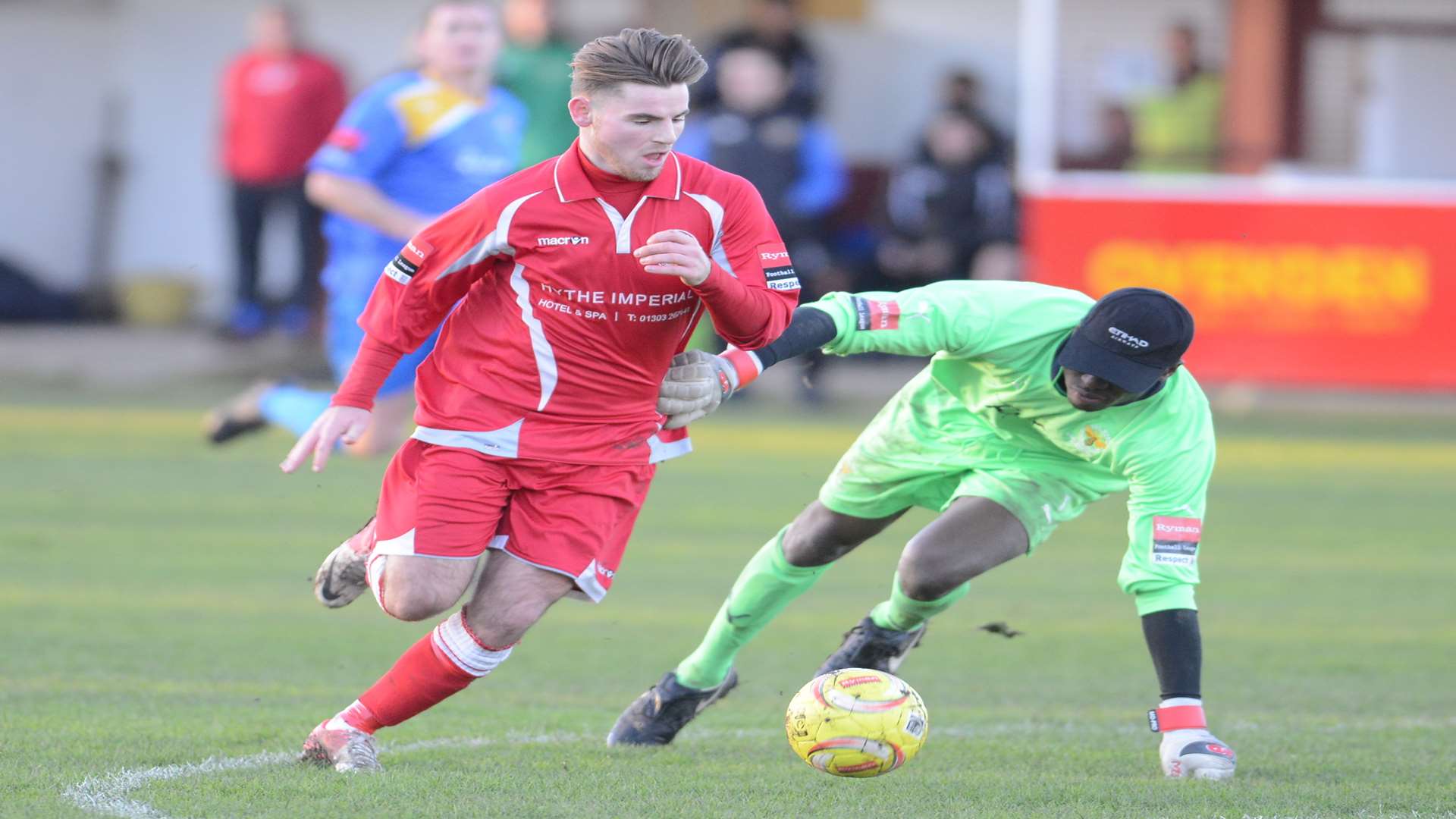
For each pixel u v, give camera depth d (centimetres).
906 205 5325
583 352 1521
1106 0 5006
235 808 1408
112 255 7031
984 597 2831
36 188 6988
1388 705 2072
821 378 5153
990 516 1662
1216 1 4991
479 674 1540
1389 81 4981
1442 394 5725
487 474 1527
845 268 5828
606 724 1886
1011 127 6762
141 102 6994
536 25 4078
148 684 2009
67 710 1841
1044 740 1845
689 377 1571
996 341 1616
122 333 6494
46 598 2536
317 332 6000
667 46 1440
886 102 6800
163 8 6944
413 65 3052
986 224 5275
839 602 2762
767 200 4775
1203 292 5003
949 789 1557
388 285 1532
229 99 5531
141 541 3045
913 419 1720
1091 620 2642
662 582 2839
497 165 2888
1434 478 4188
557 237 1491
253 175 5522
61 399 4906
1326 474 4219
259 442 4347
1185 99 4994
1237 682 2214
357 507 3478
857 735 1530
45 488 3562
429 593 1508
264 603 2572
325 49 6869
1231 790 1563
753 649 2391
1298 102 5000
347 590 1634
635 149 1450
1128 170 5031
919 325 1606
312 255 5662
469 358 1541
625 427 1562
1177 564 1638
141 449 4134
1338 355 4962
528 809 1427
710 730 1880
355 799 1444
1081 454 1653
